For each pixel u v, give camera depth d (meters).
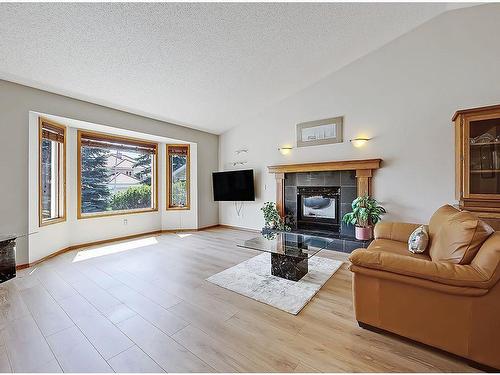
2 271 2.72
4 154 3.01
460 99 3.26
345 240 3.85
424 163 3.51
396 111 3.72
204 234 5.21
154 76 3.34
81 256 3.66
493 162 2.79
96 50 2.69
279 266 2.84
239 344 1.67
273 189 5.14
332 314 2.05
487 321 1.43
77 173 4.18
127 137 4.93
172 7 2.36
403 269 1.60
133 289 2.54
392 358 1.54
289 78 4.19
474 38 3.16
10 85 3.06
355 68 4.07
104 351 1.60
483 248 1.50
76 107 3.66
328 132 4.36
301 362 1.51
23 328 1.86
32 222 3.28
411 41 3.57
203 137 5.79
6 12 2.11
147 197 5.35
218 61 3.31
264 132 5.22
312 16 2.89
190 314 2.05
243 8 2.56
